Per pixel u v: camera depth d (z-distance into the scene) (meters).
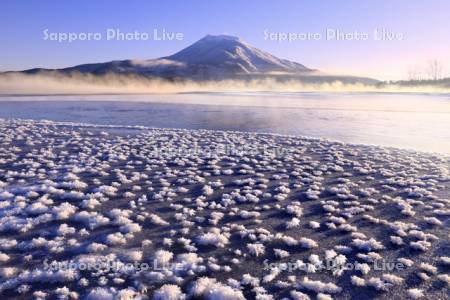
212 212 8.09
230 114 30.89
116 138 17.81
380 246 6.45
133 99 53.00
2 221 7.34
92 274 5.52
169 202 8.79
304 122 25.45
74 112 31.69
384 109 36.47
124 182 10.30
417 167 12.31
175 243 6.62
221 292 4.96
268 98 59.03
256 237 6.87
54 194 9.09
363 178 11.09
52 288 5.18
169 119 26.91
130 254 6.06
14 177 10.59
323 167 12.38
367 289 5.21
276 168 12.34
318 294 4.98
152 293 5.11
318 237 6.96
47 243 6.41
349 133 20.62
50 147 15.15
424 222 7.62
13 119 24.44
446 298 4.99
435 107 39.22
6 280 5.34
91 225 7.20
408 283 5.35
